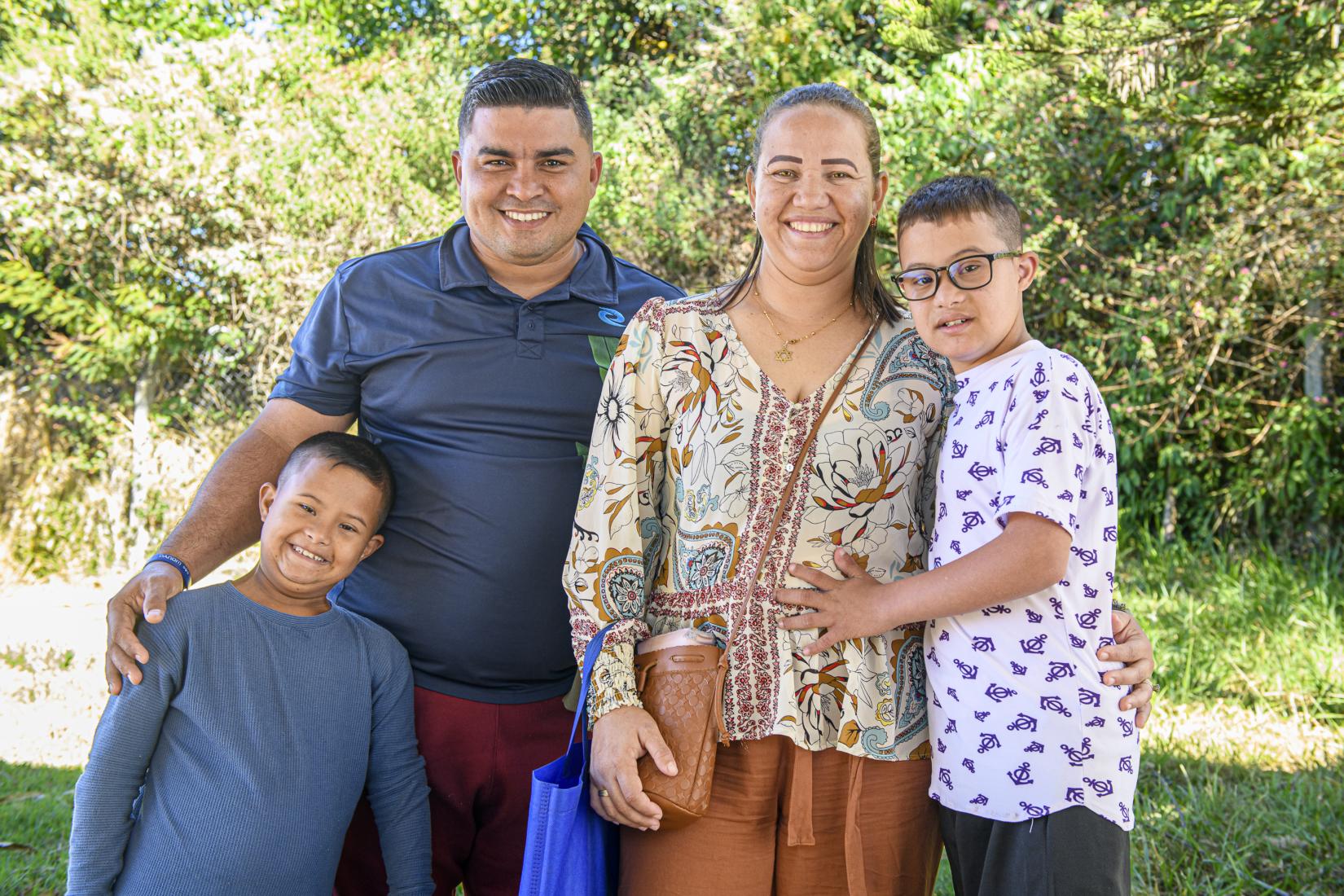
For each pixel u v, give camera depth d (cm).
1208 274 757
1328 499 769
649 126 1007
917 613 199
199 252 970
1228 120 600
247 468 253
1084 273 820
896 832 209
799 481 210
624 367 217
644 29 1187
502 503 246
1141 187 852
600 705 206
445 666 249
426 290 253
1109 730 200
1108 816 198
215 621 225
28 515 997
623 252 959
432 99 1041
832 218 209
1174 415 827
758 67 947
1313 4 509
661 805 199
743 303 221
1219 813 404
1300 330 771
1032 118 835
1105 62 590
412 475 250
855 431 212
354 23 1319
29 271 989
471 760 251
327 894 227
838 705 206
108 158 969
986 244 207
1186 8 550
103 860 212
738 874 205
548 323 254
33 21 1052
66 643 770
